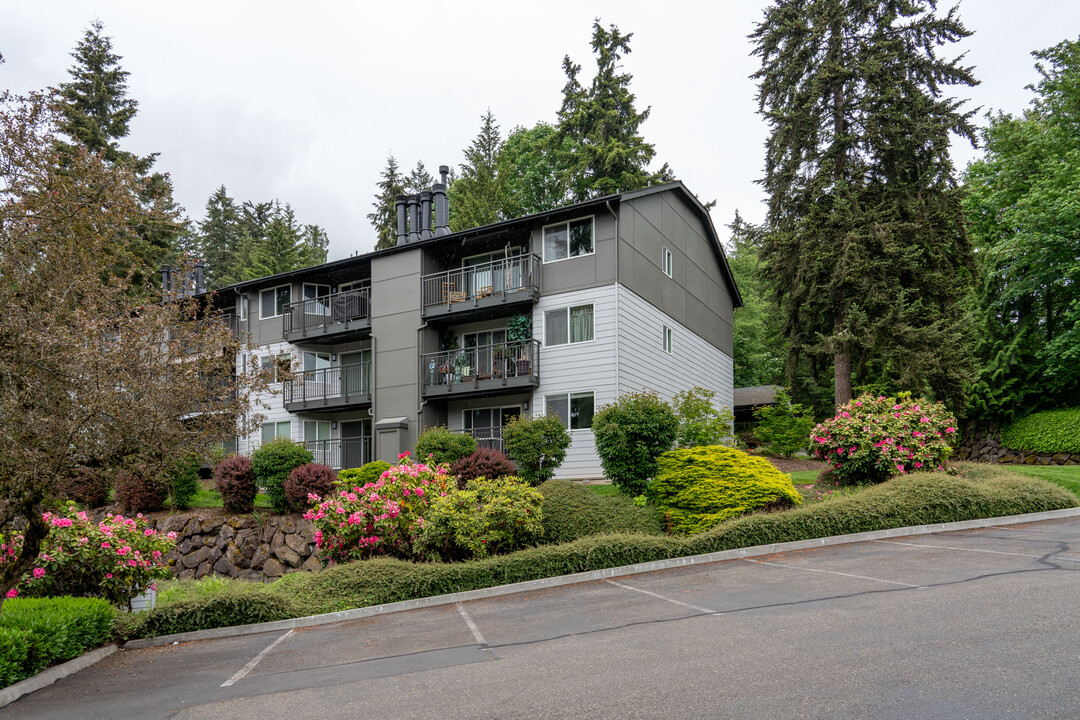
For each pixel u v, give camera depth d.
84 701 6.25
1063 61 26.12
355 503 12.77
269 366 9.37
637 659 5.80
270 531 18.05
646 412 15.26
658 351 22.98
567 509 13.81
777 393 25.70
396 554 12.58
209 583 13.87
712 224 27.94
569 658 6.10
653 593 9.09
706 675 5.12
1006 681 4.41
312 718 5.09
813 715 4.11
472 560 11.75
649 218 23.09
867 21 22.41
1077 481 15.48
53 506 7.84
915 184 21.42
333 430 26.39
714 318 28.80
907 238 20.98
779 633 6.18
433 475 13.38
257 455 19.69
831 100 23.03
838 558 10.10
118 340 7.43
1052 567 7.92
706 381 27.27
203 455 8.11
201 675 6.99
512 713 4.71
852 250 20.14
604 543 11.62
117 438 7.00
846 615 6.59
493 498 12.97
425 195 25.73
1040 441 23.19
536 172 38.28
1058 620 5.70
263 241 50.72
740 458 14.52
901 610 6.54
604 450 15.21
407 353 23.19
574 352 20.84
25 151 7.55
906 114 21.09
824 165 21.73
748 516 12.30
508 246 22.66
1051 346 22.55
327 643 8.15
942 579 7.83
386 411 23.30
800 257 21.64
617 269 20.48
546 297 21.61
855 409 16.31
